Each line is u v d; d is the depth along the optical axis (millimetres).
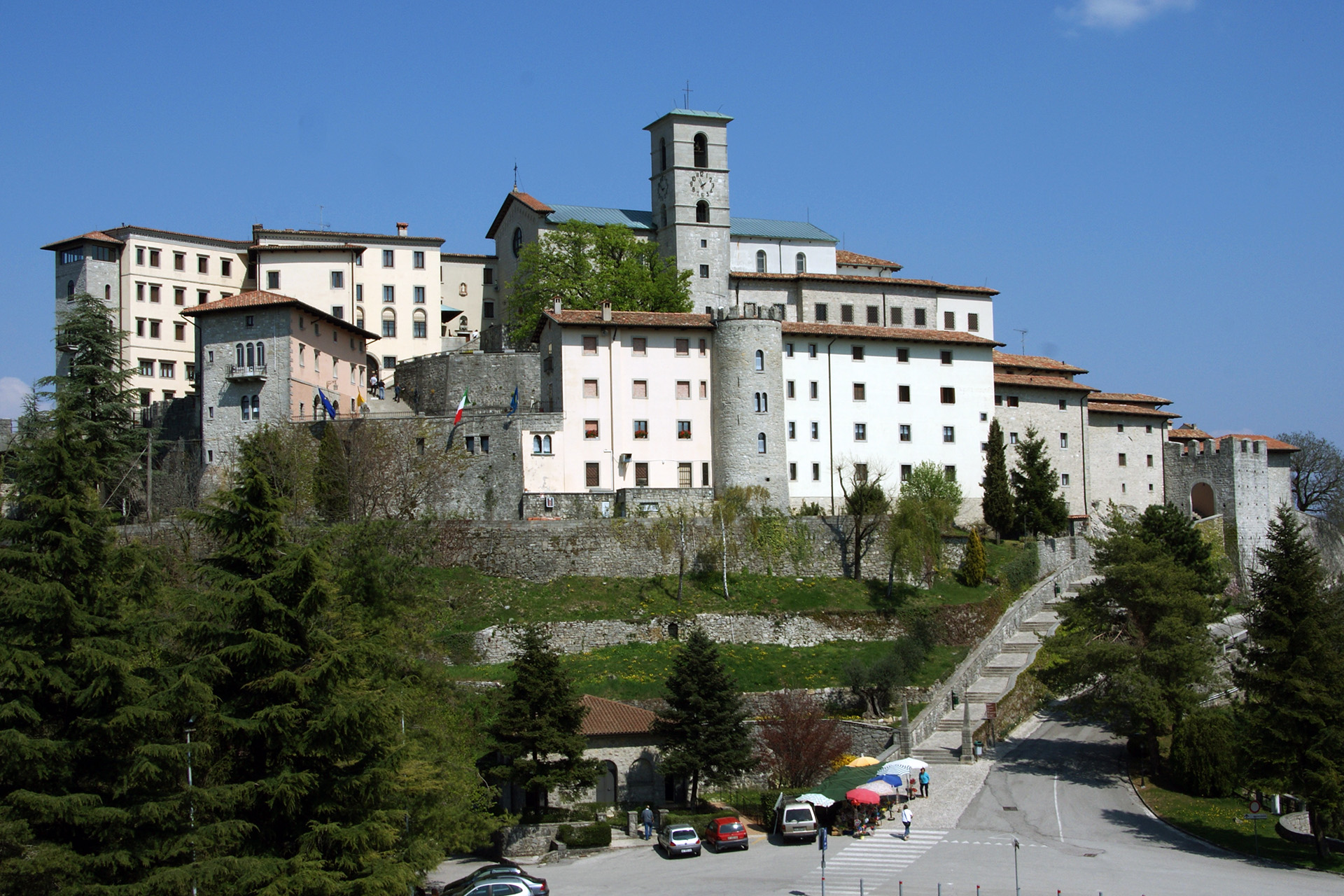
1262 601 61906
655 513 90875
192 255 126000
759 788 67750
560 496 90438
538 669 61750
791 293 114438
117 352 89562
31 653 37719
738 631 81875
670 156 117062
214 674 39719
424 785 45750
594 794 64500
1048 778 66375
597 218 120188
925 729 72312
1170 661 65812
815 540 89688
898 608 85625
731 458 94938
